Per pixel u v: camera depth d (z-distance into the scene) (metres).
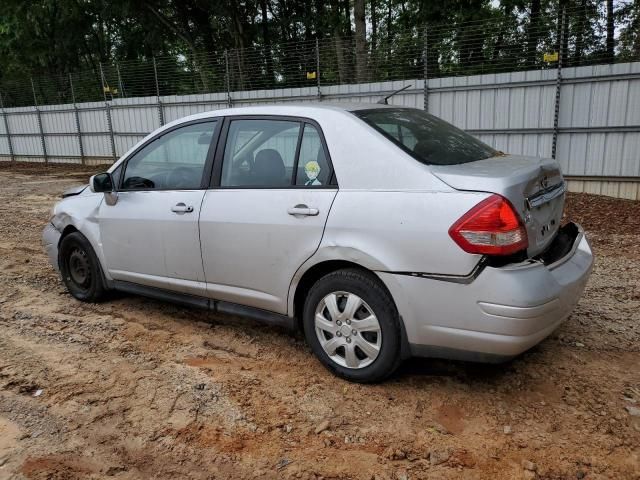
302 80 16.88
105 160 22.06
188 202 4.07
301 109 3.71
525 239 3.01
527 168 3.23
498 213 2.88
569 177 12.30
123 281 4.71
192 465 2.77
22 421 3.17
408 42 14.48
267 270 3.69
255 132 3.86
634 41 12.05
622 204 10.56
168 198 4.22
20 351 4.08
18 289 5.59
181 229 4.11
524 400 3.27
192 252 4.08
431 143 3.54
